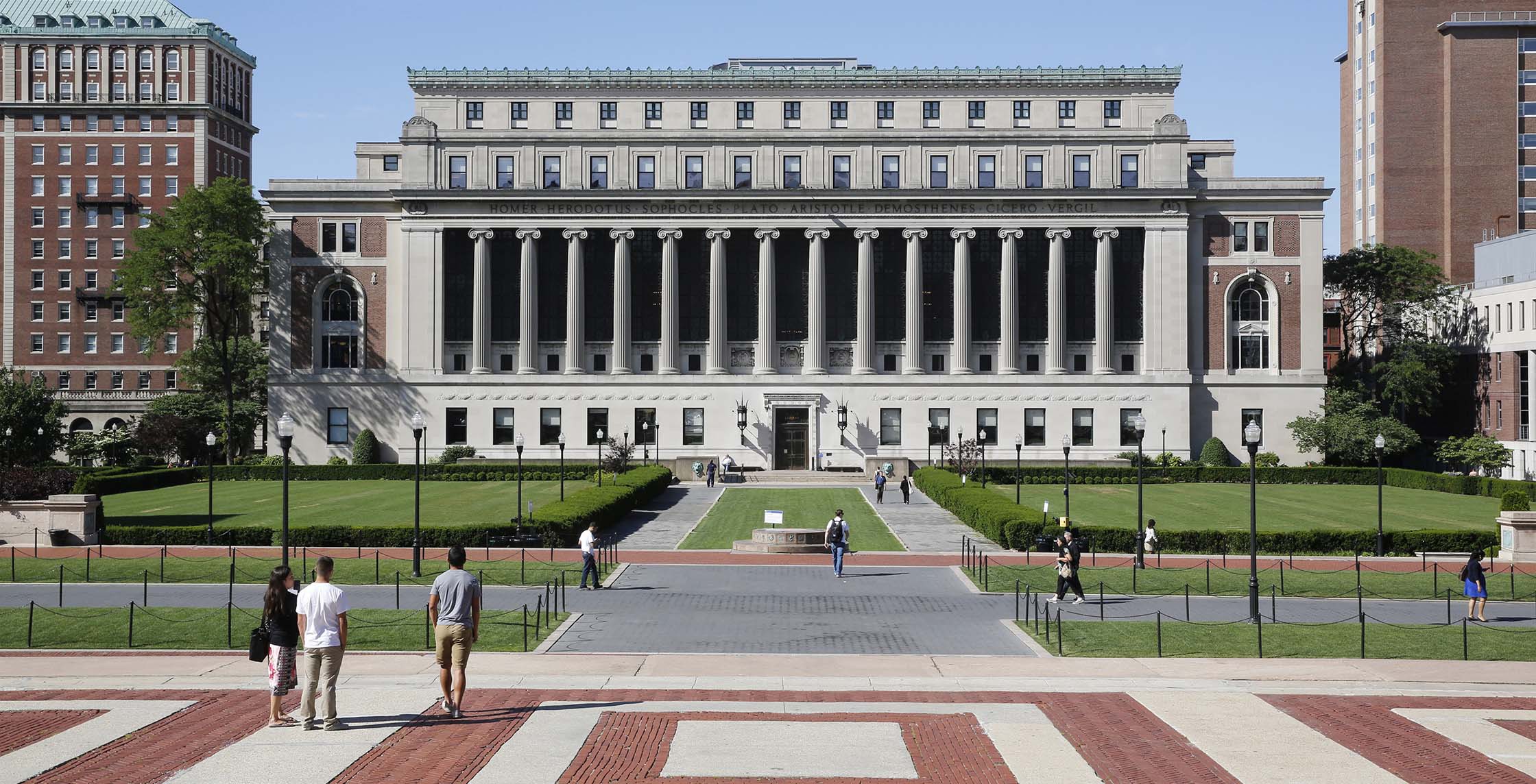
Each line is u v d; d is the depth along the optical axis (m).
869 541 68.19
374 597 47.31
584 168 123.06
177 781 22.89
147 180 161.50
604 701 29.61
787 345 123.50
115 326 160.00
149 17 167.25
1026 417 121.31
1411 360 118.06
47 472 76.31
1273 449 120.94
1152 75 122.06
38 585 50.16
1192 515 79.25
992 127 123.31
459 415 122.19
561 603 46.50
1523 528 59.91
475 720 27.53
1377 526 73.25
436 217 121.94
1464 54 144.00
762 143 122.75
